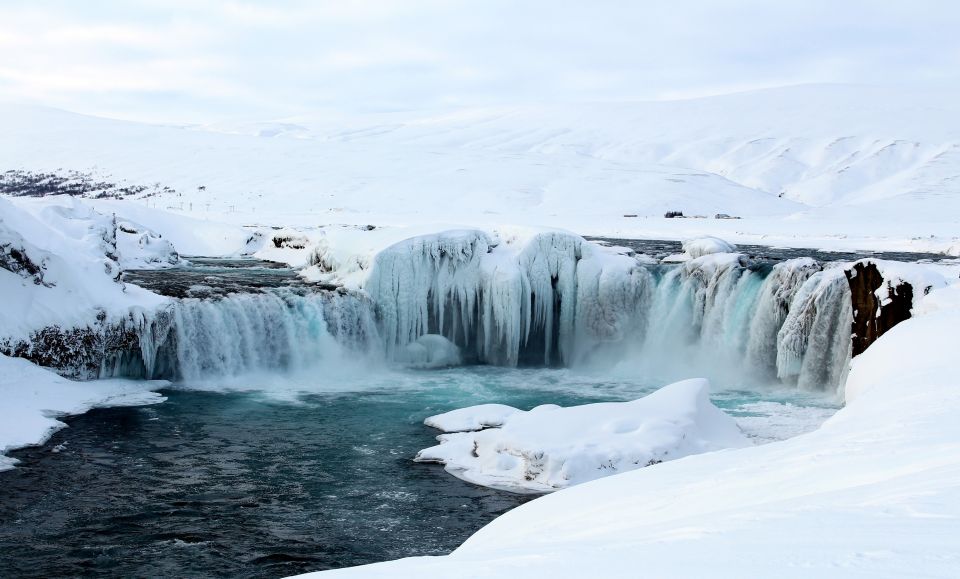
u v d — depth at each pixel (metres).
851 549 4.56
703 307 26.98
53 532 12.38
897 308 20.31
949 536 4.60
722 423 16.70
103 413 19.22
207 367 23.47
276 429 18.59
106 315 21.56
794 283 24.44
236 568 11.31
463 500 14.01
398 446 17.33
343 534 12.56
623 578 4.67
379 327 26.81
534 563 5.49
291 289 26.39
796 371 23.92
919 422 9.72
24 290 20.67
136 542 12.13
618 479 10.64
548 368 27.47
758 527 5.65
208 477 15.13
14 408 17.95
